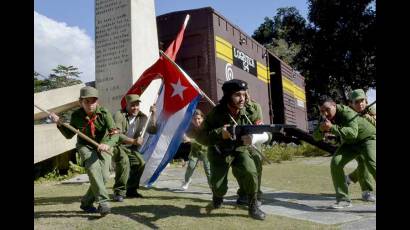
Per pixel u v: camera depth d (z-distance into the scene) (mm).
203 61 10539
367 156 5648
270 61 16109
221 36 11031
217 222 4582
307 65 31438
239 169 4797
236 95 4762
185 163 10344
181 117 6438
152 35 10266
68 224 4414
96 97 4863
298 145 14570
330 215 5141
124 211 5059
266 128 4625
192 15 10781
